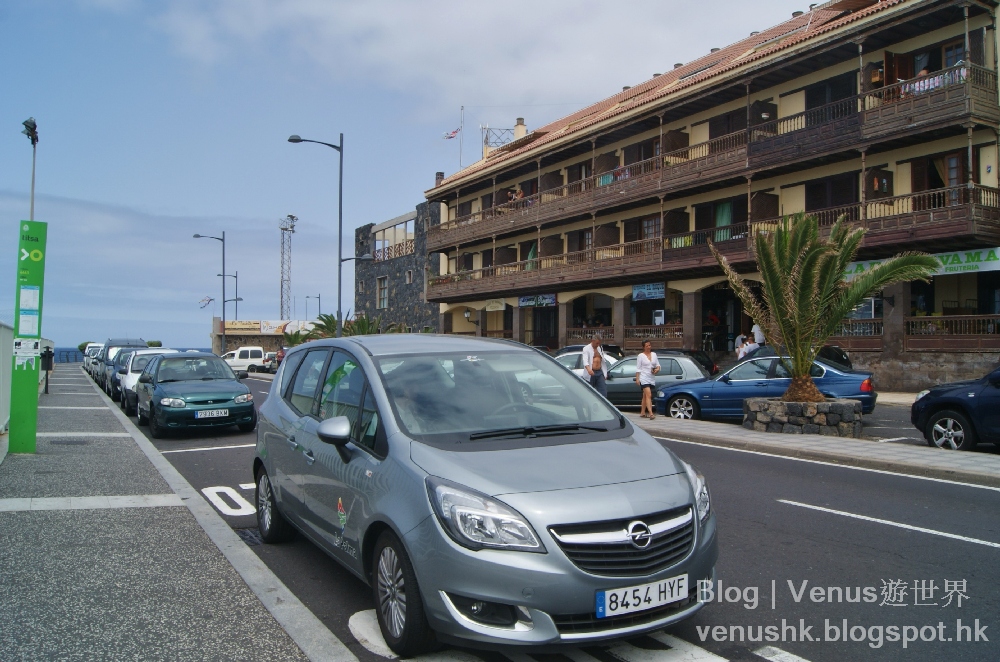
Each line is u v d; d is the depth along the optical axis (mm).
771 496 8281
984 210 20922
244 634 4371
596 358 15812
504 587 3588
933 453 10516
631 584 3668
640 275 31453
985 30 21766
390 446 4371
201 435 14344
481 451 4227
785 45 25266
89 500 7895
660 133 31172
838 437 12391
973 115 20766
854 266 24031
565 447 4363
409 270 52781
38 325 10898
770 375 15156
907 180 23484
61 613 4688
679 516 3928
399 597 4062
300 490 5504
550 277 36344
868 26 22938
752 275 27609
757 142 26641
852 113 24766
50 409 18609
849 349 24203
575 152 36781
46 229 10914
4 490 8305
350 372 5262
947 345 21875
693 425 14406
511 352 5496
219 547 6180
